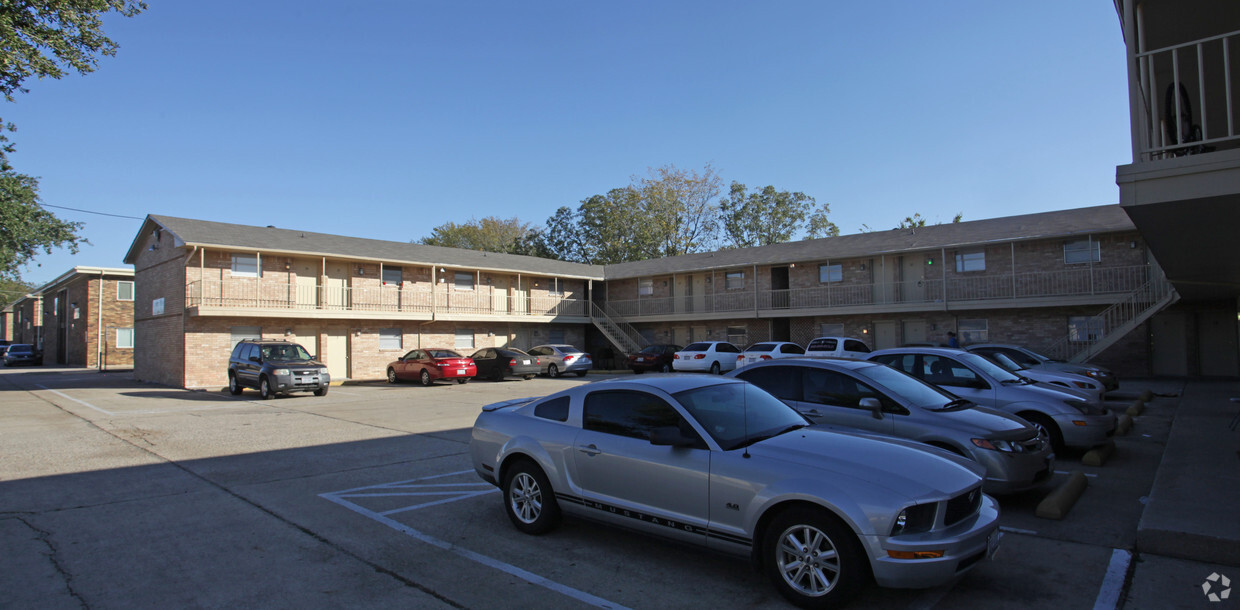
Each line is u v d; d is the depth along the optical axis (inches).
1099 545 214.5
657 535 194.7
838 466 171.3
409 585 184.1
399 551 213.5
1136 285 876.6
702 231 2230.6
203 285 912.9
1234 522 209.0
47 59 603.2
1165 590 177.0
